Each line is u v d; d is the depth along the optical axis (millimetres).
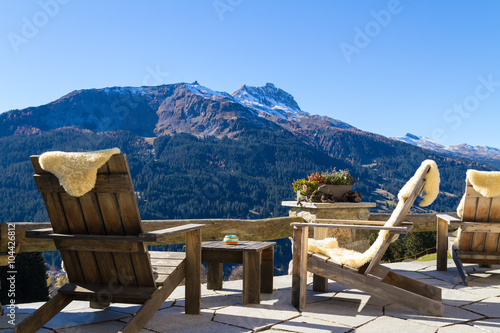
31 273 10172
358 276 2986
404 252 18828
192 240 2871
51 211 2357
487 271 4488
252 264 3211
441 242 4543
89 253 2430
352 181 5133
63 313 2902
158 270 2662
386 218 5645
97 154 2137
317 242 3506
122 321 2705
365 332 2480
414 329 2531
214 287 3713
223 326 2600
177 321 2701
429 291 3037
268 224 4977
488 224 3695
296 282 3117
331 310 3000
